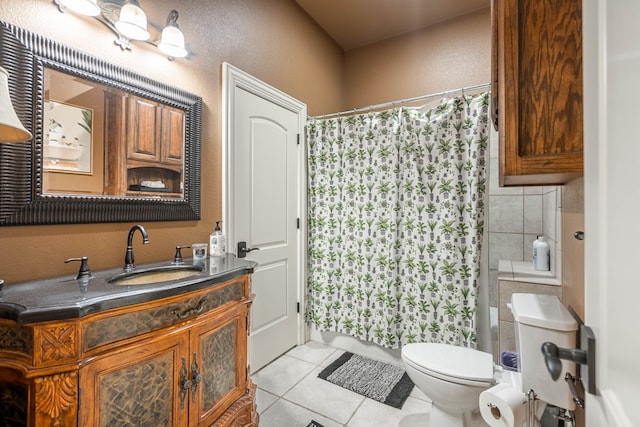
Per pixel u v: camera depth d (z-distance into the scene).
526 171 0.73
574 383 0.87
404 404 1.79
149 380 0.99
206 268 1.35
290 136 2.47
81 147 1.24
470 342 1.92
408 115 2.16
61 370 0.81
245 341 1.42
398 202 2.19
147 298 0.96
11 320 0.80
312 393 1.88
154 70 1.52
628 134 0.39
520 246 2.26
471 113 1.94
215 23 1.85
